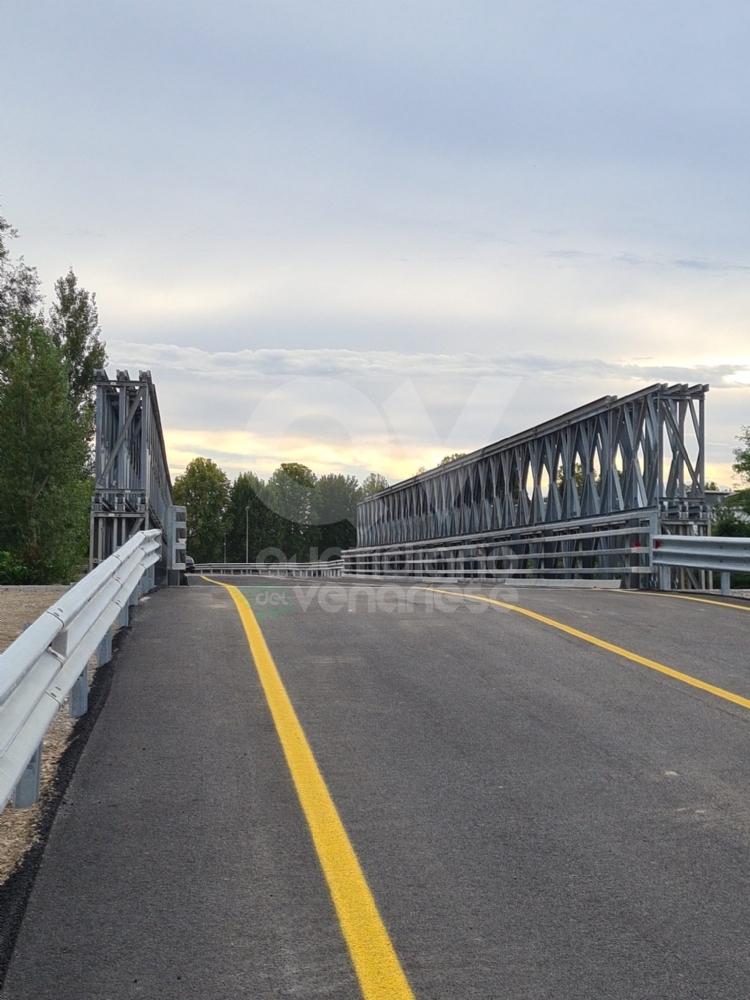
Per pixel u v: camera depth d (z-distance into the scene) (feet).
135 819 16.78
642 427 62.23
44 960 12.09
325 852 15.38
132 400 57.67
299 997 11.27
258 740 21.40
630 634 35.53
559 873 14.64
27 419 86.07
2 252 139.44
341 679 27.43
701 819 16.84
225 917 13.21
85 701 23.45
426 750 20.77
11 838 15.92
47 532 84.07
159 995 11.32
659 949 12.35
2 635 35.22
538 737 21.77
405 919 13.16
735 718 23.44
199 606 43.42
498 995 11.30
